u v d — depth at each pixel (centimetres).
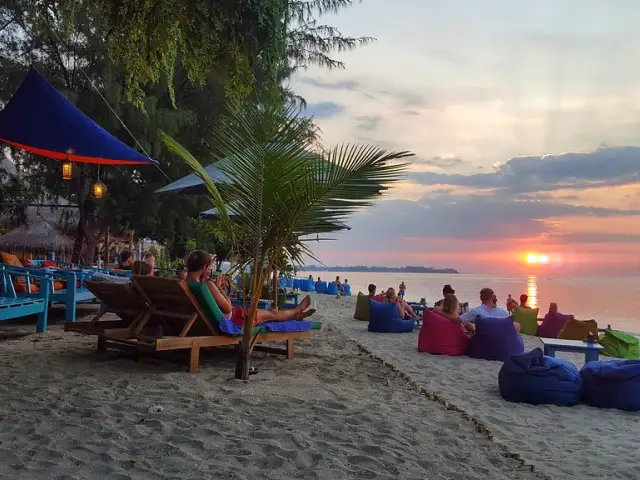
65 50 1775
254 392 584
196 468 372
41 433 428
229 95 823
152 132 1858
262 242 643
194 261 729
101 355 754
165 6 772
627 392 608
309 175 609
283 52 835
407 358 916
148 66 830
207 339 682
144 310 743
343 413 518
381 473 383
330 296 3002
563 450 470
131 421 466
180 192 1127
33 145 1120
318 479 366
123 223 2128
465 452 437
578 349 793
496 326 920
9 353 750
